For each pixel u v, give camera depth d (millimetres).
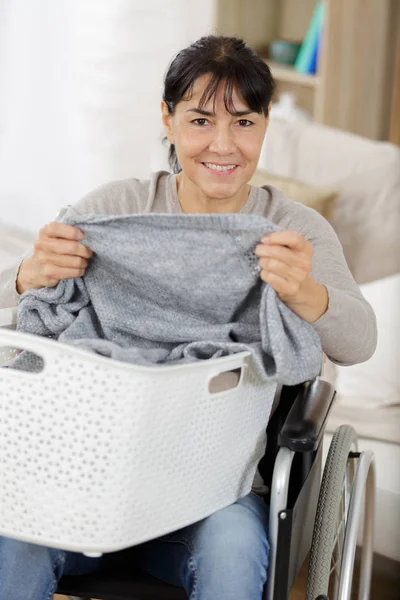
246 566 1466
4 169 3629
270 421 1702
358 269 2996
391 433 2182
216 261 1459
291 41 3865
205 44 1642
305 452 1573
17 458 1350
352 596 2252
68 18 3381
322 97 3494
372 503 1974
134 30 3344
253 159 1674
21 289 1674
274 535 1475
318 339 1514
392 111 3400
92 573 1578
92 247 1508
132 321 1562
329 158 3070
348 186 3010
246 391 1465
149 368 1288
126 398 1301
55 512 1352
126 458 1320
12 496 1367
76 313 1633
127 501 1341
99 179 3455
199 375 1354
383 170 2967
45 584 1525
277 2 3873
